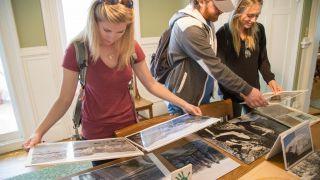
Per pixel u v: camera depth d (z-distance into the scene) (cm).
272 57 275
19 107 259
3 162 244
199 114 121
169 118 126
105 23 94
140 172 89
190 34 119
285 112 137
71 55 104
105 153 87
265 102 126
